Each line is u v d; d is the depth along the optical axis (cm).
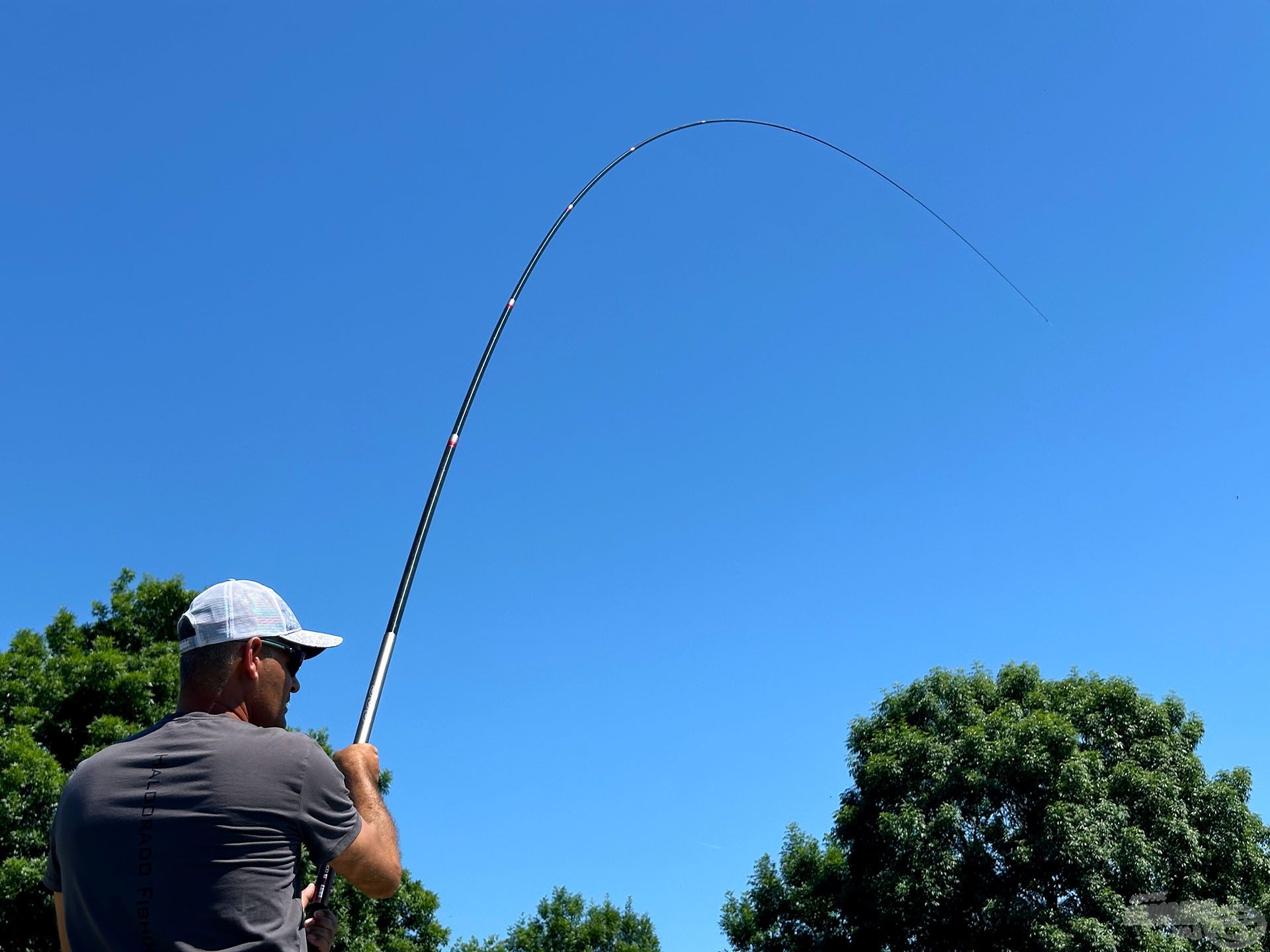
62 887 238
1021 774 2212
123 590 2039
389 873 255
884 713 2622
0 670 1795
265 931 226
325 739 2109
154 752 237
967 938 2164
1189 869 2136
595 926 3816
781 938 2538
